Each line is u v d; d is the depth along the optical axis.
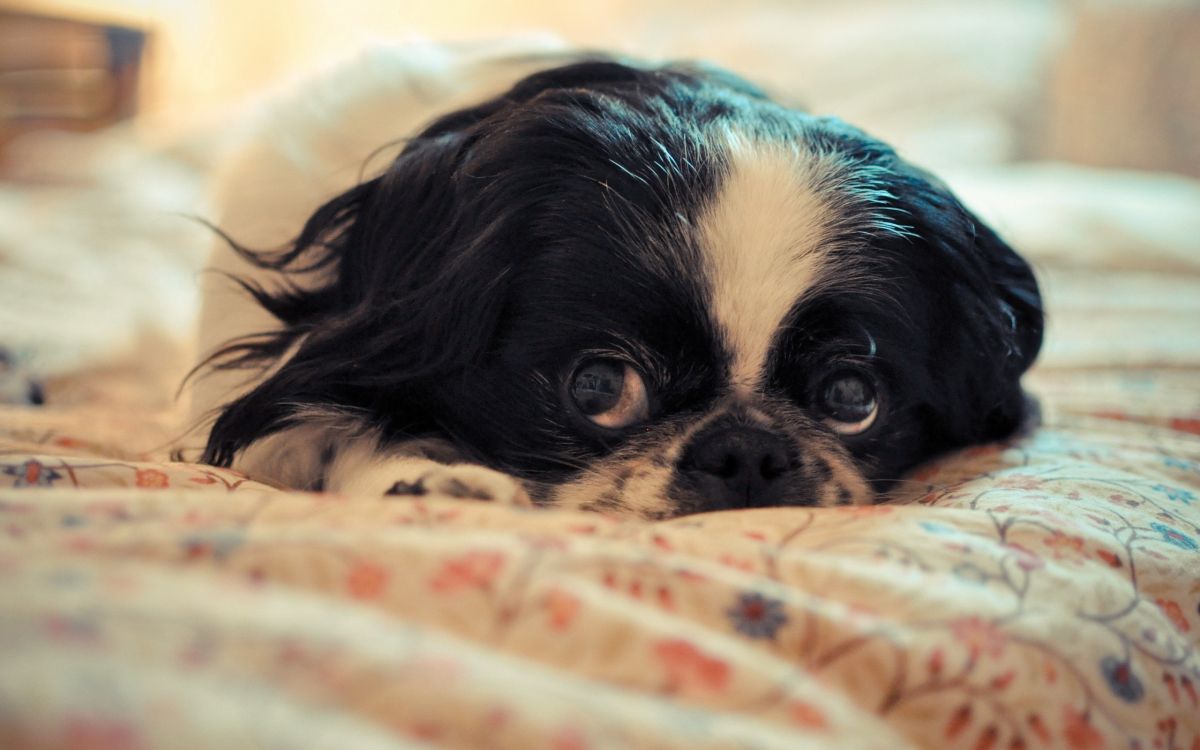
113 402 0.49
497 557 0.26
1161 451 0.40
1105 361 0.53
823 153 0.39
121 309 0.57
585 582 0.26
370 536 0.26
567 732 0.21
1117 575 0.30
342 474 0.36
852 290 0.37
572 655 0.25
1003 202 0.77
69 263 0.63
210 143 0.90
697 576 0.27
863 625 0.26
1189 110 1.01
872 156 0.40
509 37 0.54
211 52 1.28
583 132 0.38
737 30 1.14
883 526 0.30
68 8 1.06
